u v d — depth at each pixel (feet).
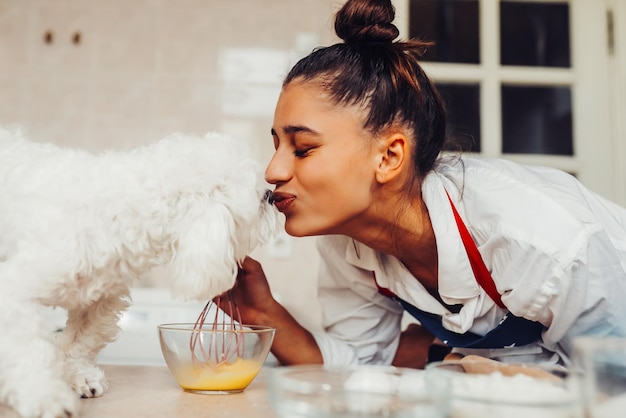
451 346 3.87
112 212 2.87
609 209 3.78
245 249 3.40
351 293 4.31
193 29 7.80
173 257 3.06
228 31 7.83
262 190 3.45
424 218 3.51
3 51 7.63
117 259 2.96
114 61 7.70
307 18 7.84
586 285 3.09
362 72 3.27
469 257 3.39
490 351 3.75
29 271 2.60
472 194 3.40
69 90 7.63
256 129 7.73
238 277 3.86
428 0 7.48
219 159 3.18
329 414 1.82
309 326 7.33
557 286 3.08
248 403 2.62
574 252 3.05
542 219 3.14
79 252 2.72
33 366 2.41
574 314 3.18
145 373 3.39
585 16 7.69
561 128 7.58
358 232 3.56
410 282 3.76
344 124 3.19
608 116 7.59
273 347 3.91
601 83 7.63
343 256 4.10
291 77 3.41
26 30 7.67
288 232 3.37
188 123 7.69
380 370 2.15
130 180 2.97
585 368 1.71
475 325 3.62
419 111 3.42
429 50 7.35
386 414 1.82
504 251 3.21
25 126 7.52
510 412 1.76
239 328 3.18
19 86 7.59
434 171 3.59
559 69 7.62
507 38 7.62
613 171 7.54
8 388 2.38
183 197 3.04
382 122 3.25
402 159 3.28
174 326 3.05
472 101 7.47
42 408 2.29
